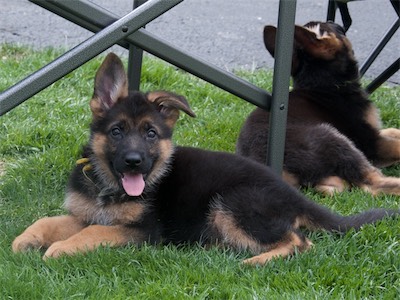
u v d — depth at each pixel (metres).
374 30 11.75
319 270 4.24
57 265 4.25
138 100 4.98
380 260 4.39
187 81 8.34
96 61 8.45
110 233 4.64
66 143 6.60
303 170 5.99
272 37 6.74
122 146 4.80
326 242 4.65
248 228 4.65
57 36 10.48
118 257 4.35
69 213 5.02
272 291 4.02
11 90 4.39
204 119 7.41
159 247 4.74
